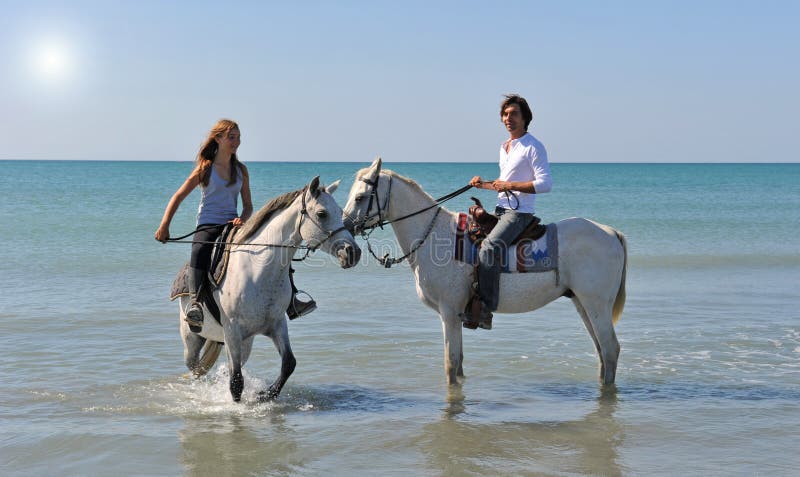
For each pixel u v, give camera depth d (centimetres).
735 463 513
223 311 617
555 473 497
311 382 730
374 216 666
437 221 677
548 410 641
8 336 895
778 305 1147
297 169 14425
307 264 1575
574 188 6475
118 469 499
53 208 3130
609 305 692
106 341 880
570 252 677
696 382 730
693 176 11362
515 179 674
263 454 530
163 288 1255
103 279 1348
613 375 698
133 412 624
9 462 509
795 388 706
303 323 1000
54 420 598
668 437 568
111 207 3203
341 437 567
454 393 682
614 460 521
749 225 2655
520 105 670
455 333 680
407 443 556
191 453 530
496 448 545
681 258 1744
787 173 13812
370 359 819
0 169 12412
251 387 703
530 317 1063
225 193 640
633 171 16175
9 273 1406
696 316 1058
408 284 1334
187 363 704
